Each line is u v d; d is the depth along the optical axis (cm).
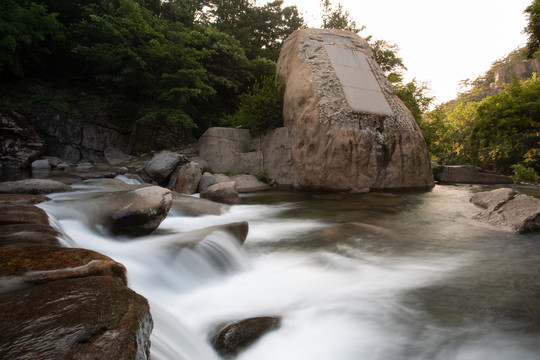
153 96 1784
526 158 3053
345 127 1295
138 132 1798
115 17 1683
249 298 369
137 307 182
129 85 1812
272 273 450
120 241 490
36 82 1873
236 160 1541
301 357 268
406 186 1367
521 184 1848
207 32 1962
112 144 1825
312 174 1312
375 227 667
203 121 2097
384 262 481
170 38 1814
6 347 137
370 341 289
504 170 3381
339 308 345
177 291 371
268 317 304
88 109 1867
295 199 1120
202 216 768
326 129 1298
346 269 457
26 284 204
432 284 402
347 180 1273
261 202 1062
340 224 705
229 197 1031
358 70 1503
